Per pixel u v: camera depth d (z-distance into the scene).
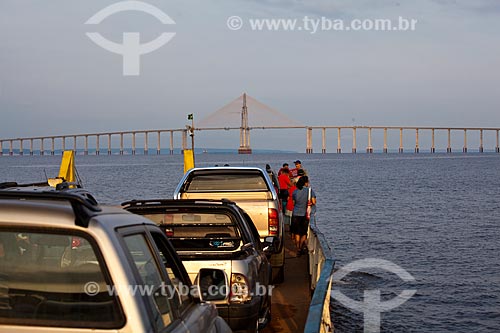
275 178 19.34
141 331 3.52
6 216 3.58
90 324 3.52
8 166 152.25
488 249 30.84
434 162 194.50
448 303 20.06
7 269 3.72
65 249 3.71
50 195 3.71
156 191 60.97
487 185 80.50
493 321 18.22
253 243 9.03
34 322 3.53
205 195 13.22
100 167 148.75
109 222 3.75
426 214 46.50
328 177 100.69
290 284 13.94
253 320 7.97
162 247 4.71
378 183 84.38
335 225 39.88
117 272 3.57
